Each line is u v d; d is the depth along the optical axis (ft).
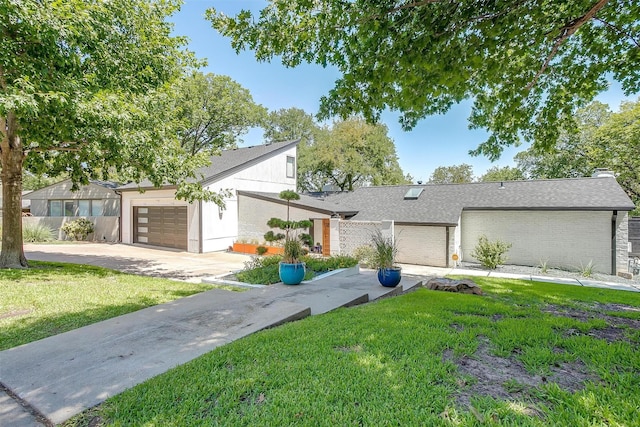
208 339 12.18
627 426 6.88
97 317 16.28
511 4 12.58
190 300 17.85
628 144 57.93
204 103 82.69
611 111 67.82
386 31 13.12
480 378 9.11
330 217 46.16
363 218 50.39
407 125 22.58
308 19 14.46
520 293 22.88
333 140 82.79
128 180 35.81
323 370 9.43
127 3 27.25
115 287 23.21
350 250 43.83
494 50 13.48
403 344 11.34
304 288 22.36
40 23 19.17
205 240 48.29
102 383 9.02
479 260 43.29
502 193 49.01
